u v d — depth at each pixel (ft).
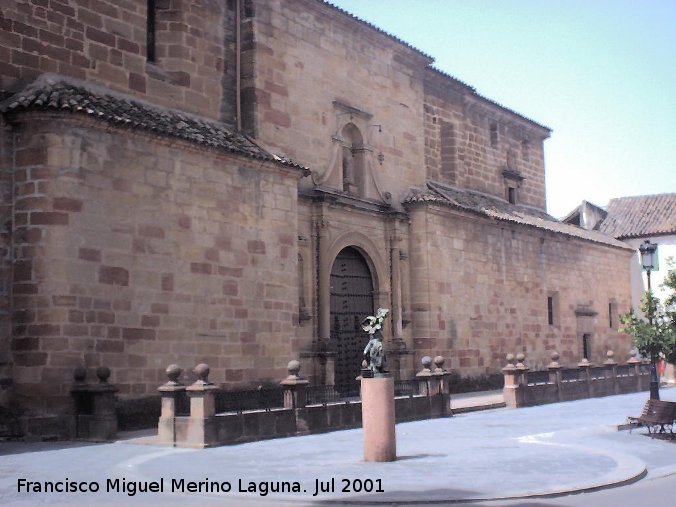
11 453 47.96
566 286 126.82
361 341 89.76
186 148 65.57
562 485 36.55
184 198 65.41
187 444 50.67
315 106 85.30
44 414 54.39
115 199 59.98
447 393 74.02
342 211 86.74
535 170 133.69
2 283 55.72
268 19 80.23
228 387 67.56
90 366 57.06
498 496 33.91
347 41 91.04
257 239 71.67
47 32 60.70
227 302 68.28
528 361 114.62
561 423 67.00
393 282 93.61
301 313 80.07
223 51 76.38
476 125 118.21
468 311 102.99
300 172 76.23
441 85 109.81
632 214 158.20
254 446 51.24
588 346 132.36
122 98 65.16
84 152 58.13
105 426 53.67
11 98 57.31
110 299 58.90
